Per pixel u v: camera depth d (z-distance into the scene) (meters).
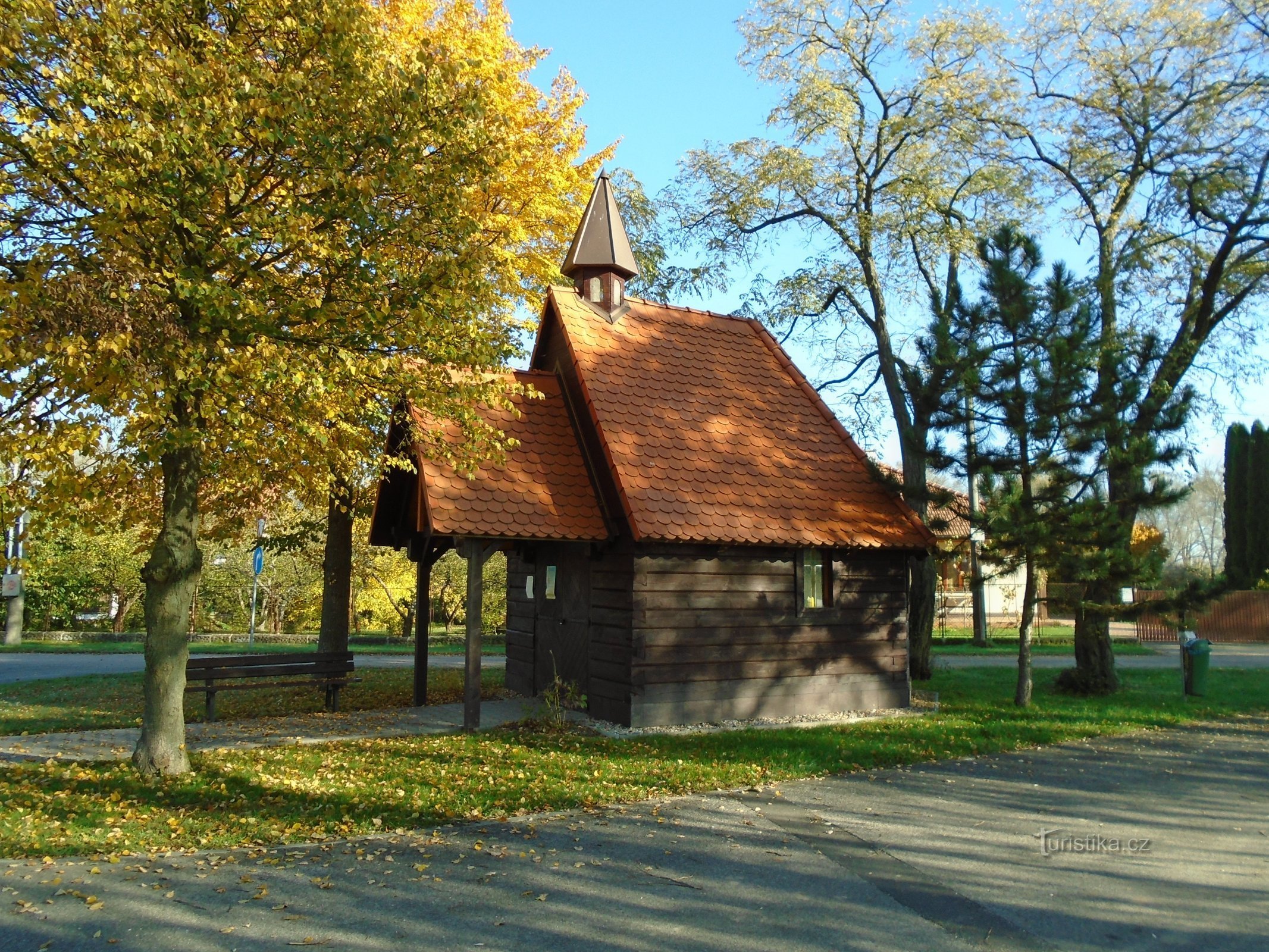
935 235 18.28
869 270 19.28
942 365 13.39
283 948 5.07
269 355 8.18
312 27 8.38
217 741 10.80
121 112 7.57
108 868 6.34
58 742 10.56
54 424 7.72
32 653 24.72
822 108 18.23
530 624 15.33
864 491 14.67
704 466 13.27
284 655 13.02
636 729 11.69
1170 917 5.72
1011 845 7.17
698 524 12.19
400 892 5.96
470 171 9.24
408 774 9.14
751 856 6.84
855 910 5.79
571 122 17.34
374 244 8.88
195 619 38.38
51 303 6.94
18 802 7.75
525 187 15.29
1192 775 9.72
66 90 7.36
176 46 8.20
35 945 5.04
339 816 7.63
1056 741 11.70
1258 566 39.72
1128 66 17.70
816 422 15.47
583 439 13.62
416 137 8.79
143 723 8.90
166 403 7.55
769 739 11.09
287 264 9.63
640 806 8.22
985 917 5.70
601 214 15.70
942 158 19.42
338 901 5.80
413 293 8.77
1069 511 12.94
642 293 22.97
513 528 11.78
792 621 13.22
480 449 10.35
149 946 5.07
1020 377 13.14
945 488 14.42
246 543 35.38
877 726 12.35
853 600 13.89
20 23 7.21
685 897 5.97
